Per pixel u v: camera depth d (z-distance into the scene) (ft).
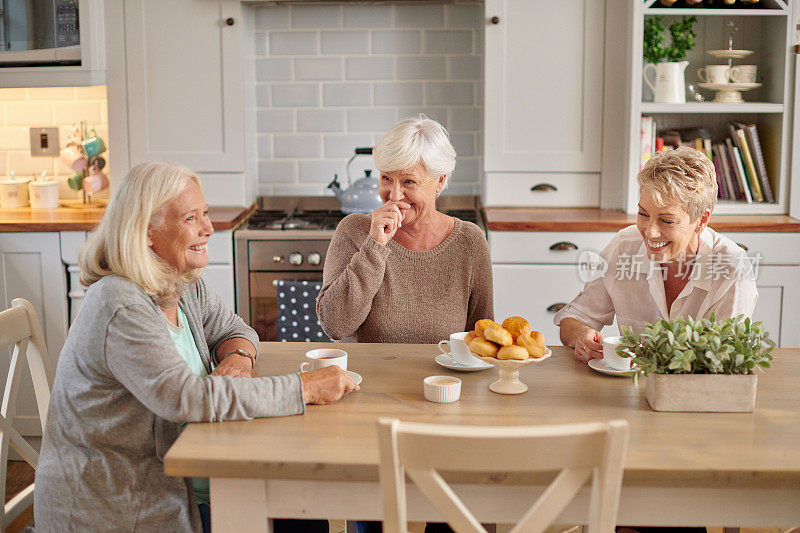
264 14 13.14
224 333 6.94
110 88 12.41
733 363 5.65
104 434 5.56
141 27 12.26
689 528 6.87
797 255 11.18
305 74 13.26
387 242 7.71
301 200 13.53
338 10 13.09
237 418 5.42
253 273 11.62
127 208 5.58
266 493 5.01
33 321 6.79
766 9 11.63
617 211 12.25
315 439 5.14
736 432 5.27
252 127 13.20
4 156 13.24
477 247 7.75
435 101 13.28
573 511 4.97
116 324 5.41
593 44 12.08
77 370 5.58
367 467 4.76
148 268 5.58
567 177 12.42
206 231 5.90
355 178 13.50
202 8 12.22
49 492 5.60
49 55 12.02
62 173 13.28
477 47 13.15
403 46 13.16
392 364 6.68
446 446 4.09
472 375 6.43
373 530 6.91
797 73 11.53
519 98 12.25
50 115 13.10
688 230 6.68
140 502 5.56
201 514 5.98
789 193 11.83
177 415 5.34
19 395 11.37
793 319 11.33
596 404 5.78
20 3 11.93
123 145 12.53
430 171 7.38
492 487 4.94
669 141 12.26
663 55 11.91
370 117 13.35
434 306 7.69
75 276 11.46
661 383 5.60
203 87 12.40
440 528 7.34
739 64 12.43
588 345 6.73
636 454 4.91
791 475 4.70
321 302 7.45
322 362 6.21
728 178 12.22
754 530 8.71
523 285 11.52
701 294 7.05
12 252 11.39
